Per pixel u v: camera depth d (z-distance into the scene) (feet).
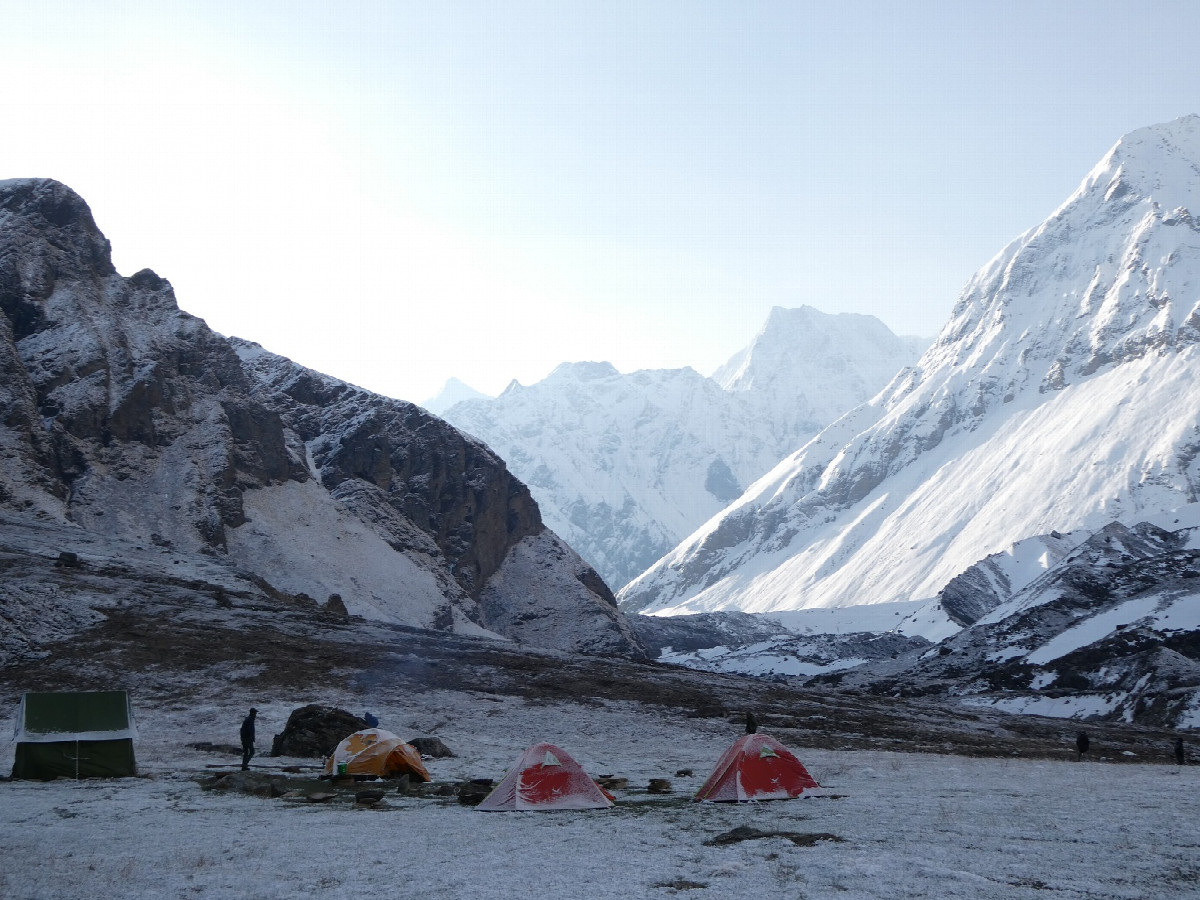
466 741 213.05
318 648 309.22
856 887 69.26
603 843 89.04
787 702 303.89
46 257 635.66
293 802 119.65
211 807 114.42
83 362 570.87
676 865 78.33
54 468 514.68
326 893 69.41
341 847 87.61
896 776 156.56
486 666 310.65
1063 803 116.16
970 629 600.80
